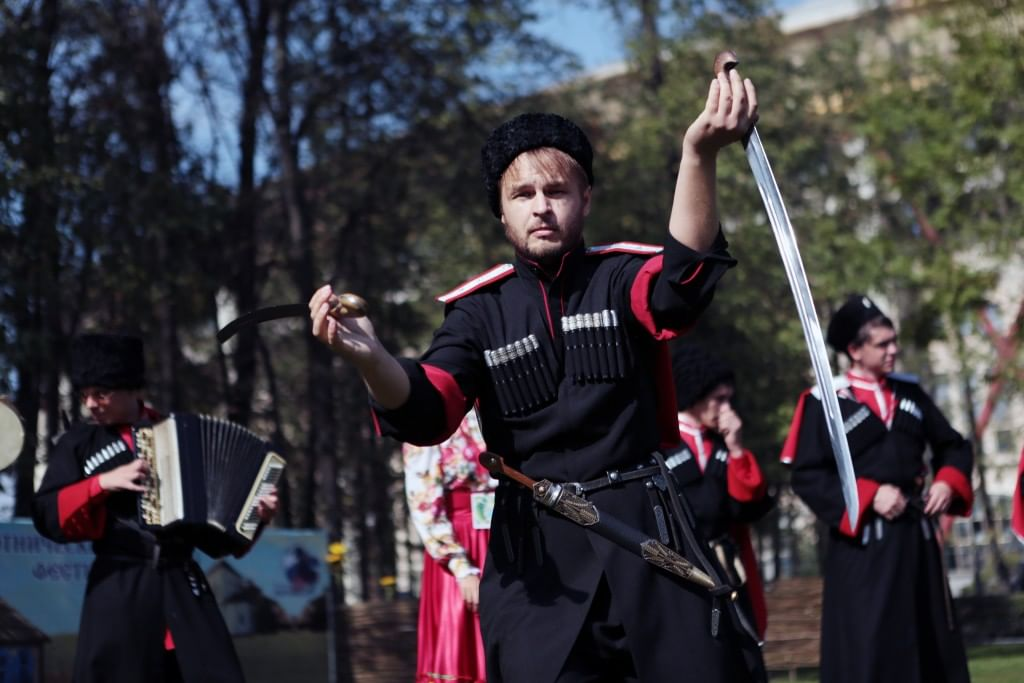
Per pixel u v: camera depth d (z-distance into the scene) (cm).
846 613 682
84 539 573
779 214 270
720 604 307
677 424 324
